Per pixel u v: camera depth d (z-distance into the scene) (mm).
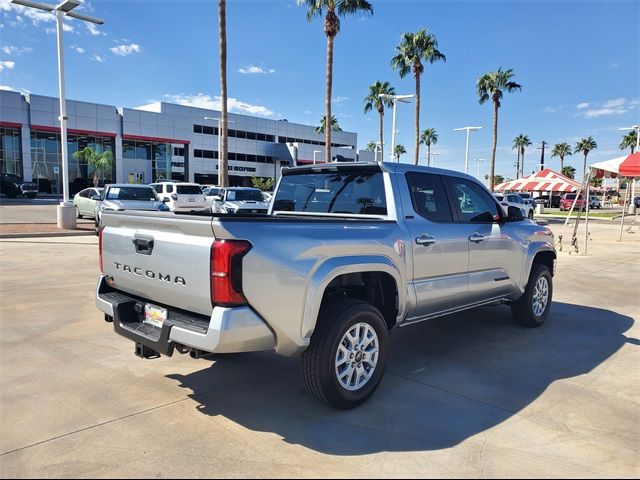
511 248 5535
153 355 3760
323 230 3578
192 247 3193
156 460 2982
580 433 3412
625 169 13992
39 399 3822
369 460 3027
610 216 39156
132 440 3217
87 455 3023
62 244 13602
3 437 3229
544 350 5254
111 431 3334
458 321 6434
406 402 3881
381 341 3912
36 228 17047
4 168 43031
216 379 4297
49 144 45719
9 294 7438
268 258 3197
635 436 3381
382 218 4355
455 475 2879
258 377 4359
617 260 12695
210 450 3107
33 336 5418
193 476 2818
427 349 5242
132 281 3764
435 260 4516
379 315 3869
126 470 2867
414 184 4562
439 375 4473
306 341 3438
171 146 54531
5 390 3986
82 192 22062
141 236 3611
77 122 46281
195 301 3221
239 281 3076
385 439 3291
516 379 4406
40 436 3248
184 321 3328
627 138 69750
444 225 4676
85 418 3516
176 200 21781
